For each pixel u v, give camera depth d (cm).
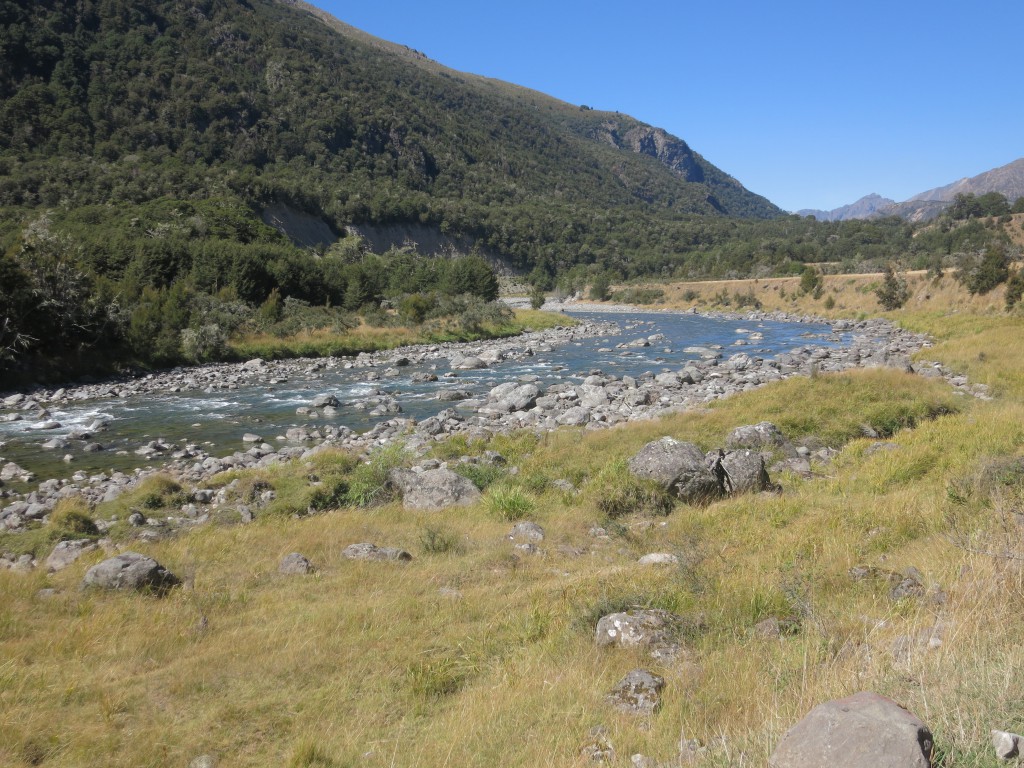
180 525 1225
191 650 664
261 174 12694
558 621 693
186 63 14088
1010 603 546
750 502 1170
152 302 4025
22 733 502
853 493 1207
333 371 3778
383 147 18275
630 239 17425
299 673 609
